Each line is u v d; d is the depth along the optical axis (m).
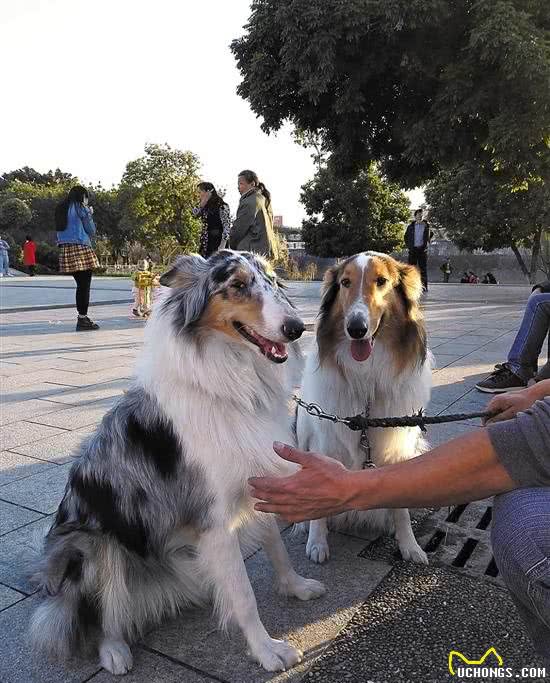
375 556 1.79
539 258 17.70
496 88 7.89
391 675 1.25
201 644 1.40
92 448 1.49
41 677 1.30
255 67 8.91
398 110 9.18
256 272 1.51
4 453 2.55
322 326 1.94
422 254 9.55
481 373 3.76
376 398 1.84
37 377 3.98
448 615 1.45
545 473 0.97
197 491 1.37
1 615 1.49
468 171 14.84
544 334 3.13
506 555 0.97
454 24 8.10
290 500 1.12
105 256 25.77
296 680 1.26
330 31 7.90
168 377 1.42
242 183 4.97
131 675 1.30
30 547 1.75
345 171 10.41
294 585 1.56
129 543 1.40
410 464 1.06
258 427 1.44
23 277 17.59
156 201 28.03
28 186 35.97
